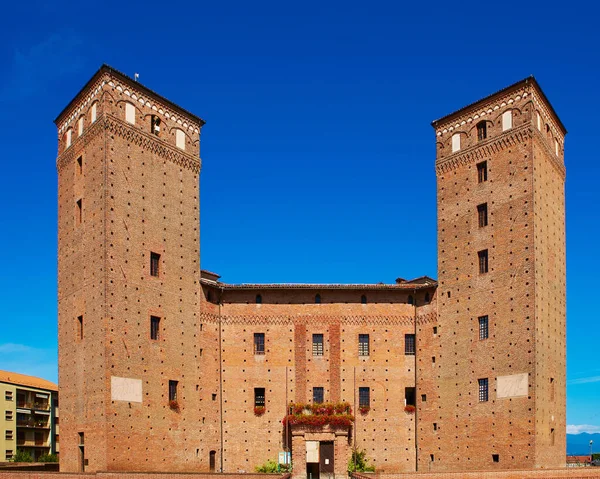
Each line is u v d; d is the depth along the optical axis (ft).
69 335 176.35
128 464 161.68
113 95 177.27
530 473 157.89
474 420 178.40
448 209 196.24
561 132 204.03
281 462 187.62
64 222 186.70
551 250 185.37
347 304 204.95
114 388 161.79
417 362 198.70
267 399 197.36
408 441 194.90
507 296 177.27
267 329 201.98
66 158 190.39
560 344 184.96
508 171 183.52
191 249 193.26
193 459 181.16
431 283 210.59
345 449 184.55
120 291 168.66
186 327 187.01
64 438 171.94
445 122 201.67
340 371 200.23
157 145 187.42
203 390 189.37
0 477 150.10
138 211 178.19
